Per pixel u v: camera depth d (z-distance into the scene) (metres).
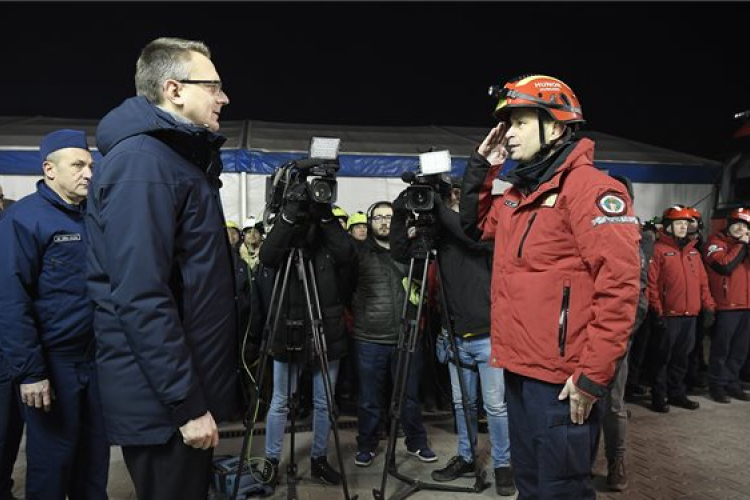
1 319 2.05
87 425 2.26
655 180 6.79
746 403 4.99
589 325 1.59
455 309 3.12
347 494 2.71
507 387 1.91
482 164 2.16
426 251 2.99
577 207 1.62
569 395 1.62
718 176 6.92
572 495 1.70
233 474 2.99
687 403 4.79
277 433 3.14
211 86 1.59
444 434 4.06
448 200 3.55
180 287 1.46
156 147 1.42
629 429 4.18
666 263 4.70
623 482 3.06
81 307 2.19
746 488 3.10
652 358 4.72
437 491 3.07
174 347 1.32
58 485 2.17
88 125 7.40
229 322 1.57
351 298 3.59
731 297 5.02
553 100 1.78
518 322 1.75
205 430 1.37
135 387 1.38
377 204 3.60
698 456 3.59
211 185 1.58
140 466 1.43
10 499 2.69
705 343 7.51
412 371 3.49
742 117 6.91
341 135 7.19
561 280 1.67
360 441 3.45
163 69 1.53
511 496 2.99
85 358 2.23
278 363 3.13
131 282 1.29
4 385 2.56
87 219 1.44
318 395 3.19
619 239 1.53
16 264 2.07
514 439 1.90
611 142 8.02
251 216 5.43
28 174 5.39
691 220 4.98
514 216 1.84
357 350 3.48
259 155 5.81
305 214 2.75
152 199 1.35
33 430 2.17
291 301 2.96
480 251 3.09
